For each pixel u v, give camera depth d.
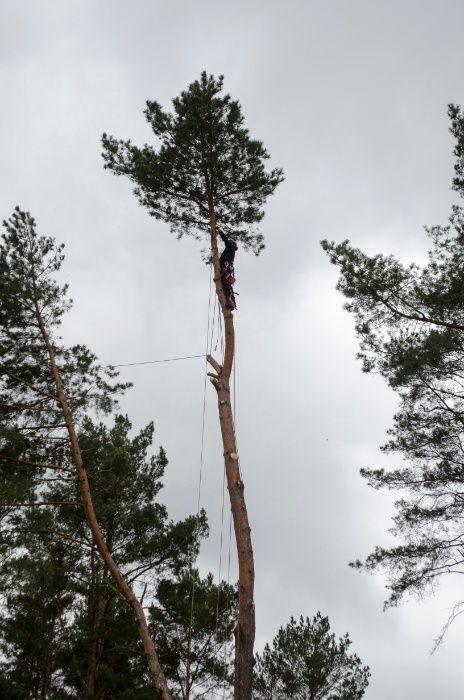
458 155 17.66
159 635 18.50
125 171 17.09
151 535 19.33
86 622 17.83
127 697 16.34
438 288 16.58
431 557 15.73
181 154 16.70
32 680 18.80
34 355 16.30
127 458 19.31
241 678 11.90
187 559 19.47
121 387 16.58
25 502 15.75
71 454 16.39
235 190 16.86
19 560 13.87
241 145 16.64
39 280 16.86
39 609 18.45
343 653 23.19
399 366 16.25
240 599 12.52
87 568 18.20
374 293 17.12
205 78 17.22
